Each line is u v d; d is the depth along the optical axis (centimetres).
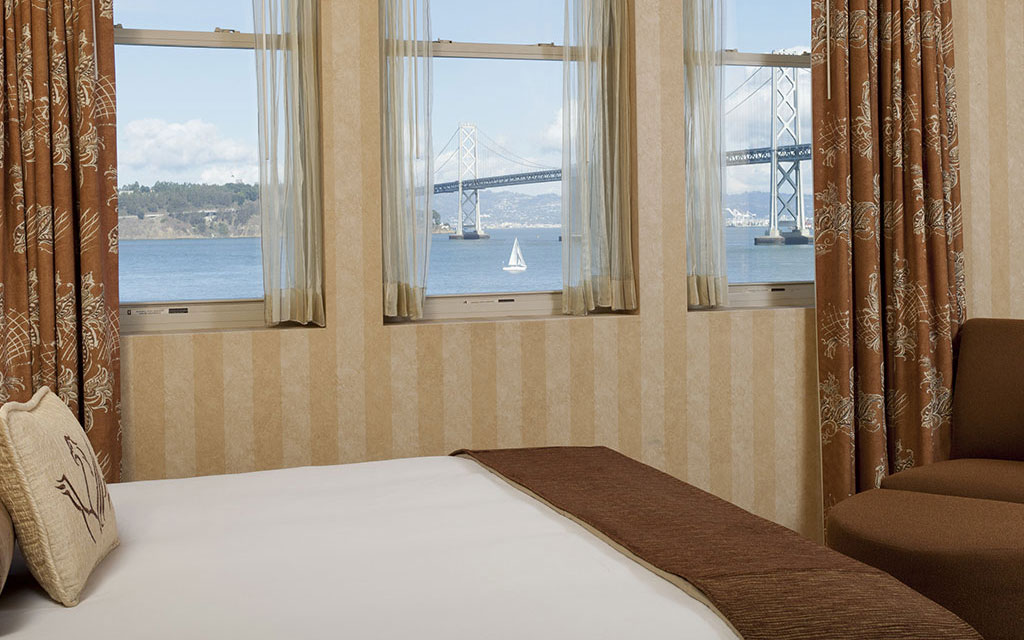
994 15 420
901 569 267
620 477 249
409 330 357
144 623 154
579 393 375
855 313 396
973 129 420
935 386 403
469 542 194
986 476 316
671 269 384
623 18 382
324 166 347
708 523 203
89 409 315
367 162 351
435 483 248
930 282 403
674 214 383
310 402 349
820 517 405
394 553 186
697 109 391
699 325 388
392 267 364
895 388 400
